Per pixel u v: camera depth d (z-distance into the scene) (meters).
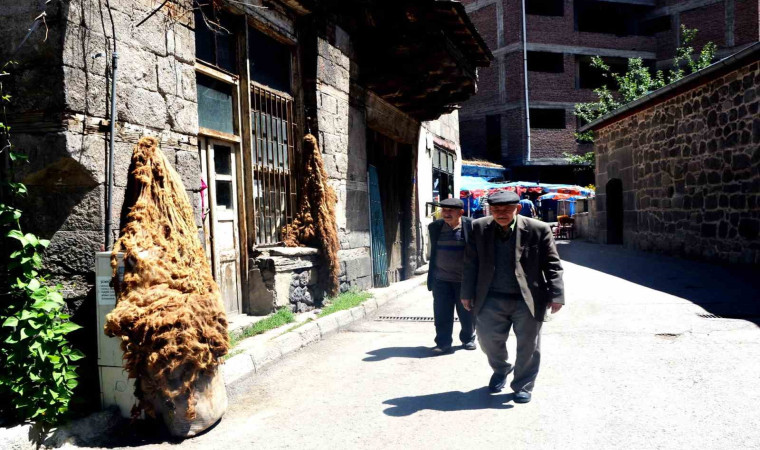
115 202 4.52
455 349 6.23
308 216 8.04
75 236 4.37
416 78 10.23
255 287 7.04
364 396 4.69
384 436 3.82
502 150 33.88
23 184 4.23
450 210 6.05
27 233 4.27
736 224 11.04
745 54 9.99
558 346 5.96
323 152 8.46
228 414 4.40
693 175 12.59
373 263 10.69
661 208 14.16
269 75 7.74
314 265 7.95
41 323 3.80
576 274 11.54
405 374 5.29
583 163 28.94
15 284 3.89
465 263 4.60
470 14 35.06
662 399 4.24
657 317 7.03
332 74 8.82
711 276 10.02
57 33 4.20
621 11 36.34
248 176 7.09
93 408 4.21
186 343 3.88
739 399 4.14
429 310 8.69
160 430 4.05
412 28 9.18
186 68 5.57
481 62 11.57
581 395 4.43
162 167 4.50
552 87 33.72
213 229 6.43
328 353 6.17
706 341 5.82
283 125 8.02
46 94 4.21
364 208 10.16
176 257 4.22
